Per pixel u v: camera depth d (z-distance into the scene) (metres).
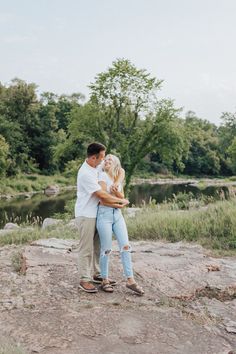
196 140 108.31
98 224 5.40
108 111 36.97
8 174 63.00
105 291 5.50
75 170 33.91
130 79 35.69
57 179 66.50
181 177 98.50
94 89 36.00
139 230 10.65
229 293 5.93
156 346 4.16
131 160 37.03
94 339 4.20
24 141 74.38
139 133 36.88
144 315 4.84
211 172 108.88
